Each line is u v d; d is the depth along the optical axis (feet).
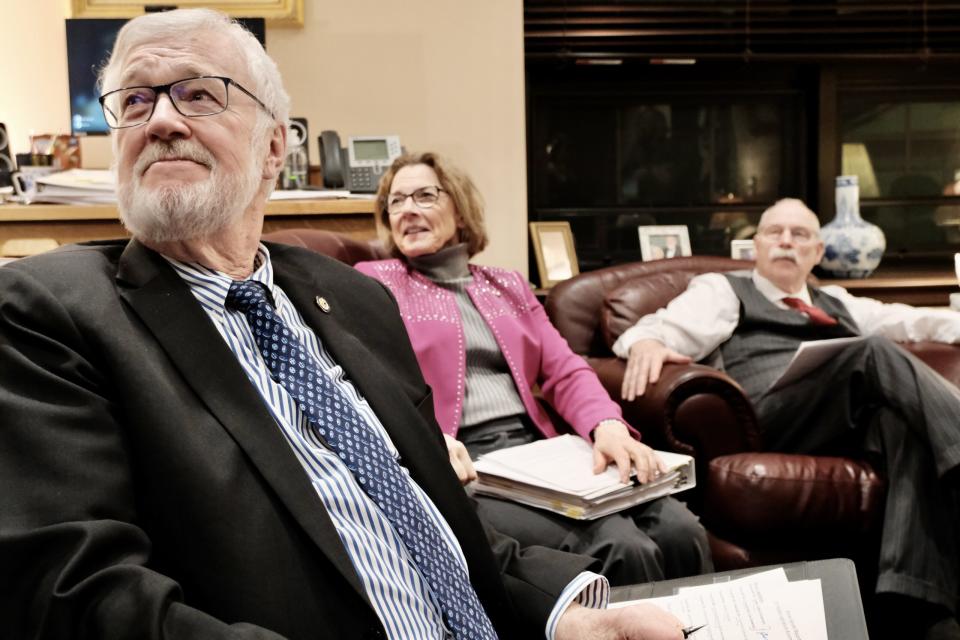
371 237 8.21
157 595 2.53
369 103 10.37
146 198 3.38
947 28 11.59
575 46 11.47
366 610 3.01
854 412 7.63
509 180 10.64
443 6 10.41
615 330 8.85
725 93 12.02
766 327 8.67
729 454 7.26
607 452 6.16
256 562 2.88
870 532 6.80
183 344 3.14
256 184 3.72
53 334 2.96
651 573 5.58
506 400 6.97
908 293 10.93
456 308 7.11
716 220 12.12
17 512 2.61
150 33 3.63
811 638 3.43
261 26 9.43
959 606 7.13
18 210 7.31
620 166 12.01
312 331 3.86
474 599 3.59
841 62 11.66
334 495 3.28
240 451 3.03
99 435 2.84
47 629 2.48
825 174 12.01
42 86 9.63
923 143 12.14
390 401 3.77
